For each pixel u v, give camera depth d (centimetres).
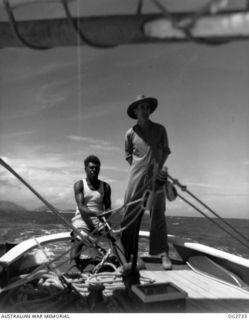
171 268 360
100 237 316
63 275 311
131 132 351
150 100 338
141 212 274
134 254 289
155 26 102
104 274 310
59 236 405
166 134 357
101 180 374
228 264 337
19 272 348
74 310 237
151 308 224
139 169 335
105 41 114
